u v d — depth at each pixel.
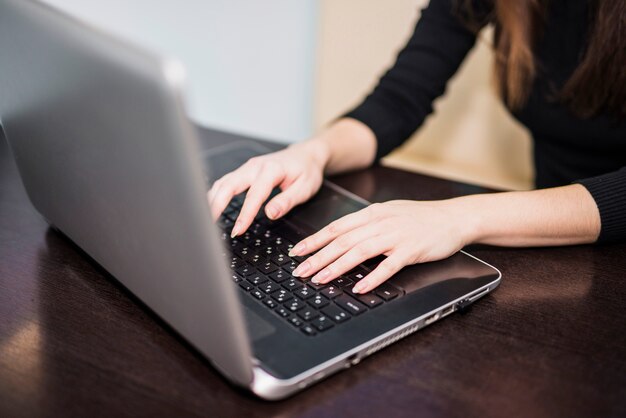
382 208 0.75
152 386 0.56
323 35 1.77
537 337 0.63
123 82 0.44
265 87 1.96
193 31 1.91
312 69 1.89
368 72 1.76
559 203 0.78
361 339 0.58
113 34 0.46
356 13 1.71
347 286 0.66
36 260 0.75
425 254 0.70
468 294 0.66
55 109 0.56
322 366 0.55
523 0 1.00
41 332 0.63
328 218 0.81
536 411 0.54
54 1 1.76
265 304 0.63
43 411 0.54
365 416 0.53
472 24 1.09
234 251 0.72
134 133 0.45
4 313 0.66
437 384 0.57
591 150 1.11
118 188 0.52
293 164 0.85
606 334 0.64
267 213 0.78
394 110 1.08
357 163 1.00
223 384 0.57
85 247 0.69
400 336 0.61
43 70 0.55
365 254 0.69
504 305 0.68
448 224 0.74
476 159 1.70
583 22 1.01
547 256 0.77
